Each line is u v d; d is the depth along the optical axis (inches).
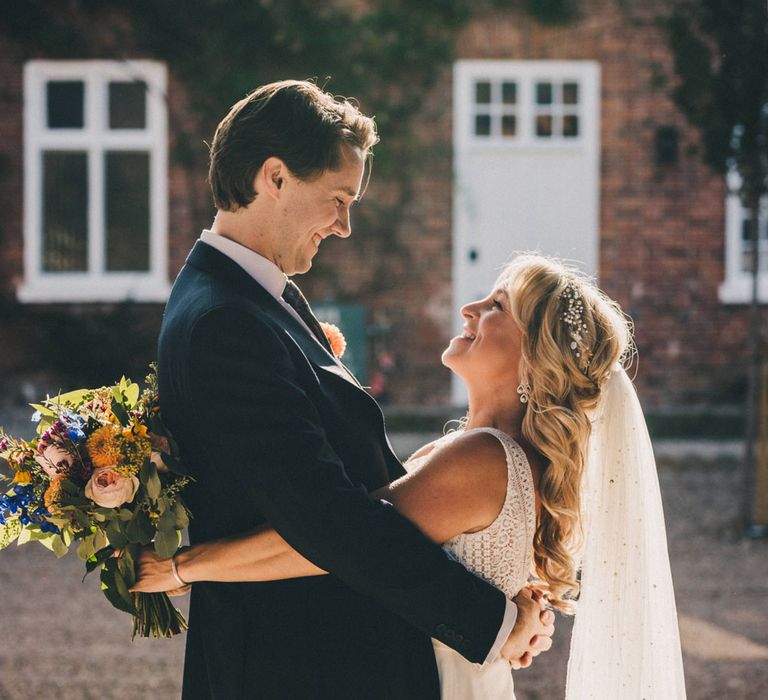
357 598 78.1
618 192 393.4
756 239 284.0
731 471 334.6
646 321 393.1
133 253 401.4
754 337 280.7
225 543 77.2
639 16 389.4
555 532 84.1
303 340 80.2
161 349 78.4
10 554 253.8
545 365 83.0
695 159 391.5
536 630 79.4
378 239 390.9
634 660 87.7
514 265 88.0
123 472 75.7
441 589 74.7
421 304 393.7
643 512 88.3
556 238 395.9
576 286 85.7
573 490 84.0
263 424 72.8
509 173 395.5
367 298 392.2
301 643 76.9
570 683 90.8
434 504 79.0
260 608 77.8
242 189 78.6
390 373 392.5
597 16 390.0
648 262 393.7
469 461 80.4
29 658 178.4
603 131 392.2
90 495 75.9
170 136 391.5
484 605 76.2
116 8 384.8
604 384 86.7
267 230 79.4
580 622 90.0
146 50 386.3
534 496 81.9
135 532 77.0
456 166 390.6
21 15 385.1
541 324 83.6
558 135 396.5
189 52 379.6
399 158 387.9
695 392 392.5
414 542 74.4
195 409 74.1
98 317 391.2
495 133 395.2
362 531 72.6
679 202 392.2
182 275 80.7
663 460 335.6
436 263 393.1
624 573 88.1
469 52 390.3
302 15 375.9
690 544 260.2
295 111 77.7
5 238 395.2
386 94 384.5
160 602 83.1
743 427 366.6
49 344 388.5
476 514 80.0
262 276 79.6
